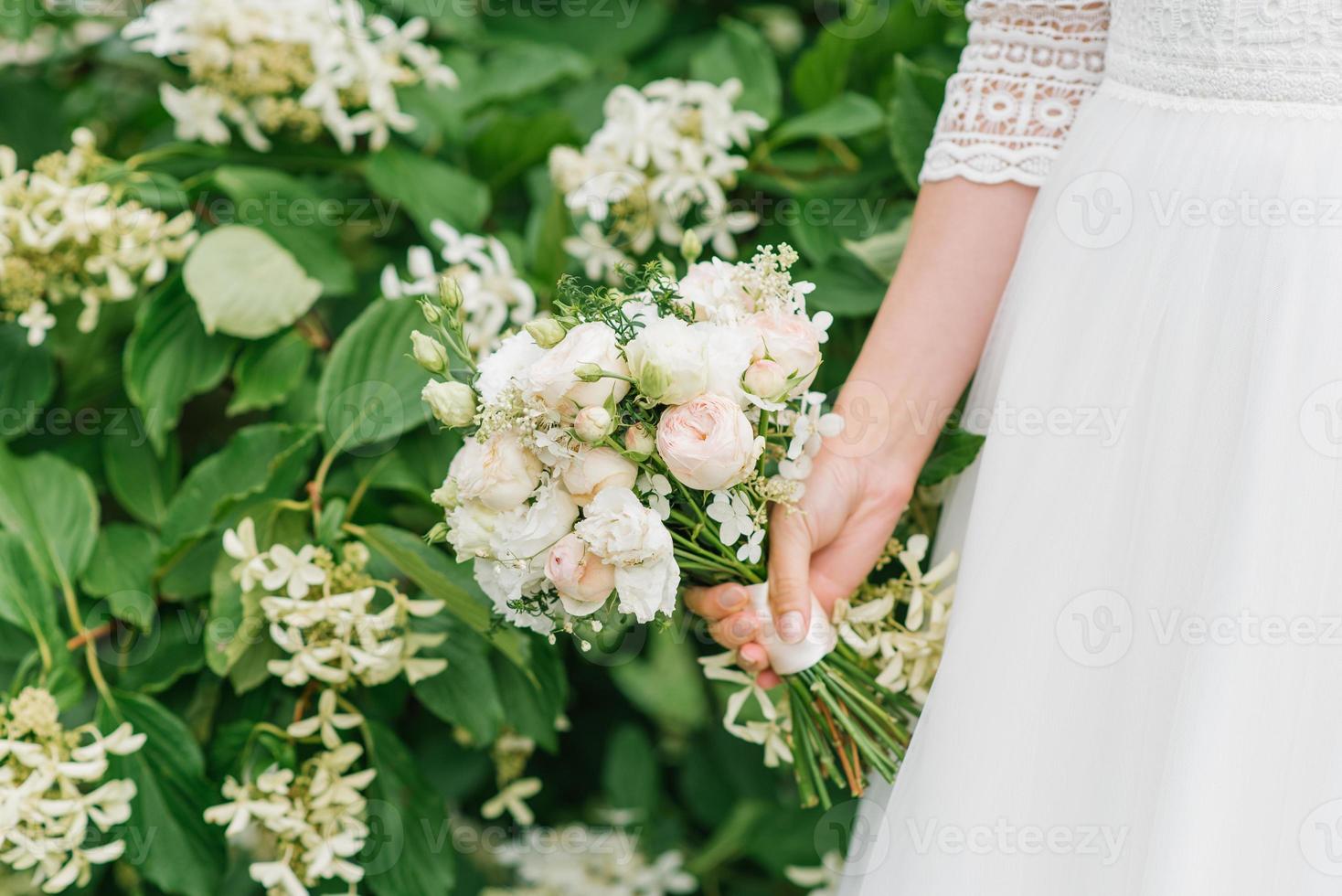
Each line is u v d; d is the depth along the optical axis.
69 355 2.16
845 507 1.85
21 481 2.04
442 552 2.03
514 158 2.24
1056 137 1.86
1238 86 1.74
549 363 1.71
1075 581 1.80
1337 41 1.71
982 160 1.87
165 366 2.06
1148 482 1.78
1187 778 1.72
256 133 2.15
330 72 2.12
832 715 1.88
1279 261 1.73
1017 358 1.83
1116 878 1.78
